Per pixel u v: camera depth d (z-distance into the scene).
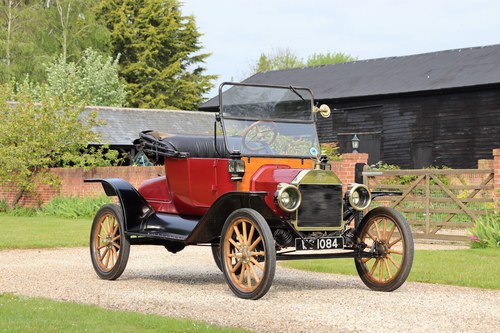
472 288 8.48
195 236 8.34
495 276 9.23
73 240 14.20
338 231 8.16
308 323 6.27
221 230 8.24
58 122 24.62
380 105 34.47
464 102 31.94
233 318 6.48
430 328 6.11
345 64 38.94
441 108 32.59
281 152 8.56
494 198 14.34
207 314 6.68
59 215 22.86
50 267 10.32
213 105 38.47
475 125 31.62
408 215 16.19
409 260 8.04
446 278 9.07
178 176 8.91
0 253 12.21
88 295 7.78
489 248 12.77
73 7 53.88
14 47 51.88
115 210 9.26
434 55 35.53
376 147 34.66
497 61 31.97
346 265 10.47
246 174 8.27
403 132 33.75
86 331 5.71
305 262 10.88
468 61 33.12
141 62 57.31
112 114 35.47
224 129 8.41
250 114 8.59
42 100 25.19
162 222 9.02
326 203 8.01
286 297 7.72
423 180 15.48
